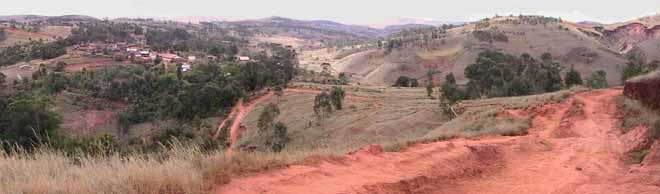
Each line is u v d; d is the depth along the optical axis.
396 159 11.26
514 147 16.19
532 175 12.19
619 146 15.77
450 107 51.78
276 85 109.00
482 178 11.55
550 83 87.94
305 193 7.52
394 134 48.12
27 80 115.12
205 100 94.19
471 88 79.31
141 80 109.06
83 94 105.19
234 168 8.09
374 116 63.81
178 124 87.25
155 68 141.38
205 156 8.30
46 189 6.12
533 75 88.88
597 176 11.95
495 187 10.74
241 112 91.06
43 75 120.12
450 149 13.41
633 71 72.25
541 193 10.24
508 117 27.16
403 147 13.24
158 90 107.38
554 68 105.50
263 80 110.56
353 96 92.75
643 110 23.47
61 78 110.88
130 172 6.80
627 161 13.84
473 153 13.59
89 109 98.00
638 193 10.11
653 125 15.69
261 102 96.06
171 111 95.00
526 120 25.97
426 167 10.93
